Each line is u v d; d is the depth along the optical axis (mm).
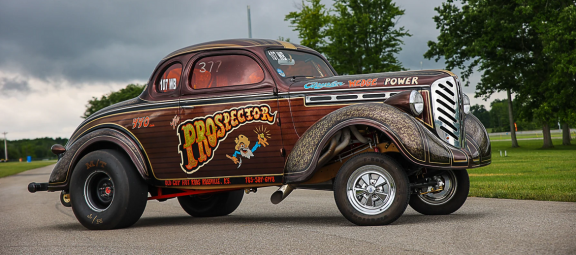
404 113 4906
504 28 35375
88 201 6074
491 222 4852
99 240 4953
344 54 29469
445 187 5781
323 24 27984
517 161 20078
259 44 5836
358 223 4887
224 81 5789
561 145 44281
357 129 5160
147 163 6031
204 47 6027
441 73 5203
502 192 8008
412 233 4367
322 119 5121
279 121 5391
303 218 6125
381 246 3871
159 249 4242
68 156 6336
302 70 5902
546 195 7336
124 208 5855
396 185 4773
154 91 6188
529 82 37438
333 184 5262
